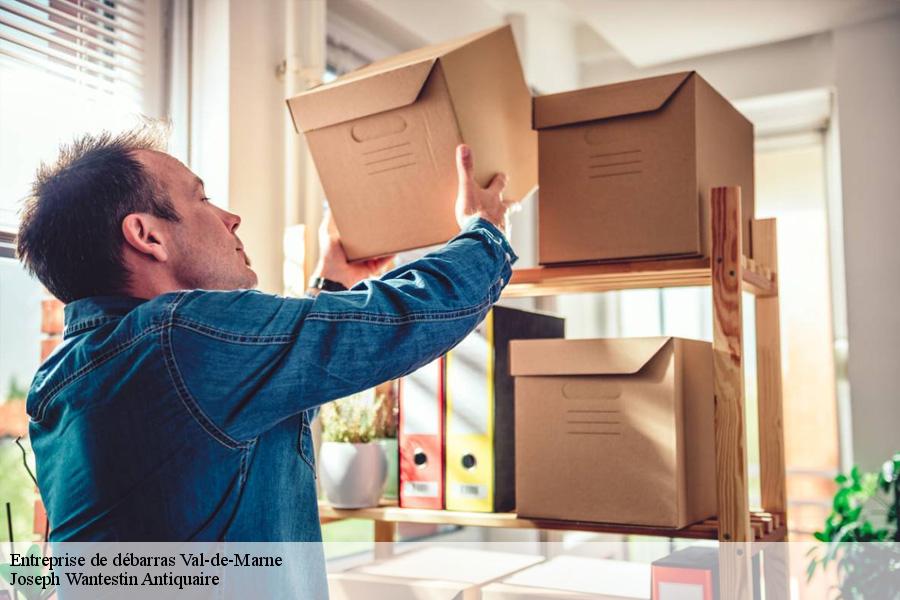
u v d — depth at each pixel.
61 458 0.90
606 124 1.45
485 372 1.62
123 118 1.75
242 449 0.88
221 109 1.82
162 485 0.85
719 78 3.36
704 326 3.87
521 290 1.63
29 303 1.60
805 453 4.09
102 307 0.92
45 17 1.65
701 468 1.52
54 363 0.93
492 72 1.43
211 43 1.85
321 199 2.03
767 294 1.73
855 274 3.07
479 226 1.05
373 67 1.53
